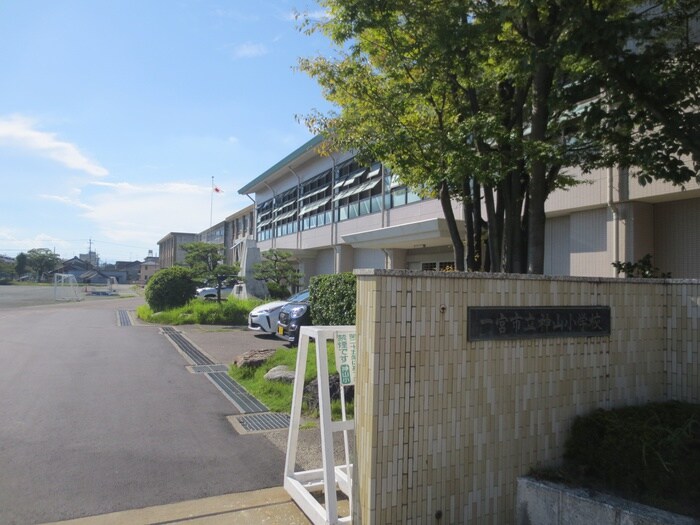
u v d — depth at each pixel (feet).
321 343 12.89
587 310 13.43
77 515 12.57
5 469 15.20
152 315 59.41
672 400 14.05
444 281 11.41
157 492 13.97
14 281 289.12
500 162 18.76
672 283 14.80
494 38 19.10
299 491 13.28
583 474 12.42
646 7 21.62
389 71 22.53
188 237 236.02
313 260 89.20
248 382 26.89
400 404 10.78
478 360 11.76
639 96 15.94
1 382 25.79
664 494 11.37
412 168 23.70
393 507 10.63
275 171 96.63
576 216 35.60
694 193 28.89
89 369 29.32
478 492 11.63
